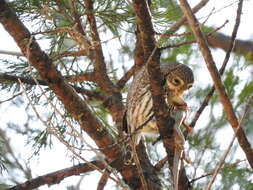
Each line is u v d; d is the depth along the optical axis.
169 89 11.36
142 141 12.10
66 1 12.66
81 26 12.40
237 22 10.45
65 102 11.15
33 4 12.25
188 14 8.85
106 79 13.09
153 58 9.47
